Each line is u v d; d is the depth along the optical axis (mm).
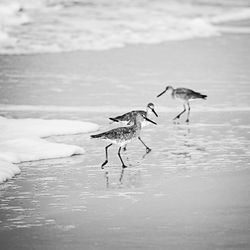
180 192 13422
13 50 31016
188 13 44719
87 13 39781
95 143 17812
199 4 48656
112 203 12742
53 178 14492
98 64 29016
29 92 23656
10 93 23438
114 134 15641
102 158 16359
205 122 20250
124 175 14766
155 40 35562
